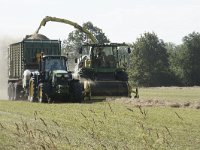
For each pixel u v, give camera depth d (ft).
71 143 91.81
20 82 252.83
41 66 221.25
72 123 122.62
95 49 230.68
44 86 211.61
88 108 168.14
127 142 93.20
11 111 160.35
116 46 231.50
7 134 103.96
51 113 150.61
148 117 135.85
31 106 182.70
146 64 651.25
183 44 655.35
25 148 87.45
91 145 89.71
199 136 100.48
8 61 280.92
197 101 192.03
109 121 126.41
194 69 639.76
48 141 93.97
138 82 650.84
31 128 113.19
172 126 116.37
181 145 90.12
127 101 194.90
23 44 249.14
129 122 124.06
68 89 212.84
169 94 320.29
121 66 231.50
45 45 252.83
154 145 89.97
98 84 216.95
